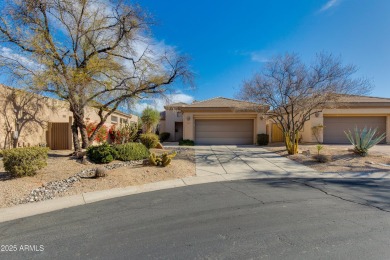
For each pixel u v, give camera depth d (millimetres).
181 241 3266
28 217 4270
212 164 9875
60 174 7191
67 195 5582
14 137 10562
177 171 8156
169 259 2812
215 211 4453
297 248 3021
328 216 4113
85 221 4051
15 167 6277
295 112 13023
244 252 2945
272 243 3162
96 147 9648
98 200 5293
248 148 15547
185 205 4855
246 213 4316
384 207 4570
